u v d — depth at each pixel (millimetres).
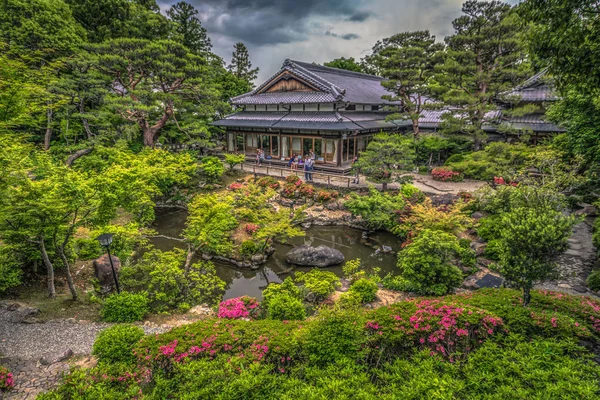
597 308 7539
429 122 31516
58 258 11766
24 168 10273
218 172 23719
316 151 26203
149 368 6449
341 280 12859
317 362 6281
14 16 20219
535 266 6953
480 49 22750
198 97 27141
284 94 28484
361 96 28984
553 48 6684
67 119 22719
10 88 11789
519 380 5352
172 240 17938
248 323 7625
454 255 13125
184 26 39219
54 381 6891
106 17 28406
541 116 21828
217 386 5586
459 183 21766
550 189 11844
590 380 5203
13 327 8938
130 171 14195
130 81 25031
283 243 17391
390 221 17578
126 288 12586
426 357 6117
